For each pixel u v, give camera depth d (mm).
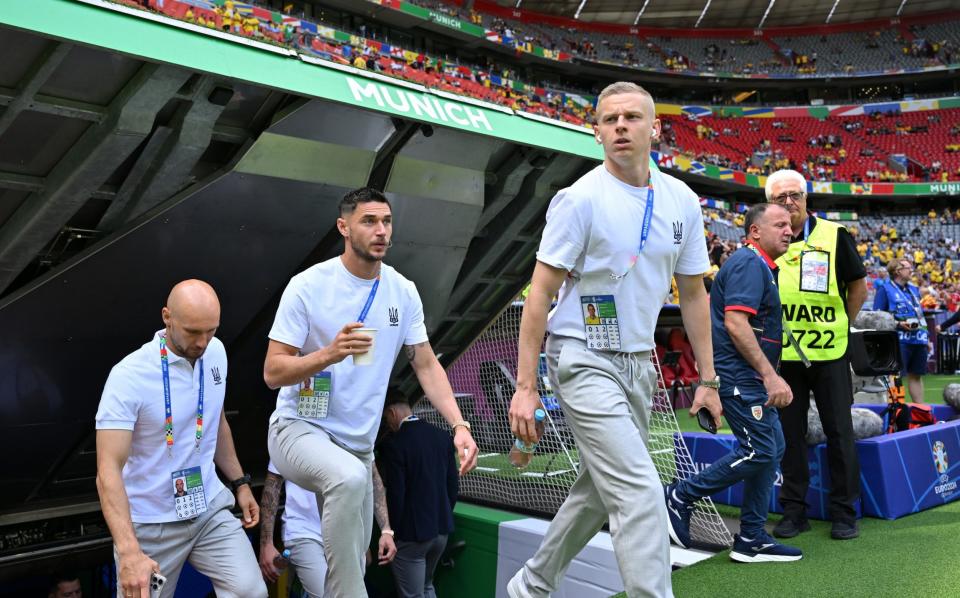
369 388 2568
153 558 2541
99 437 2416
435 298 4180
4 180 2643
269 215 3232
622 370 2209
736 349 3373
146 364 2521
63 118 2582
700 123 34688
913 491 4016
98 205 2928
